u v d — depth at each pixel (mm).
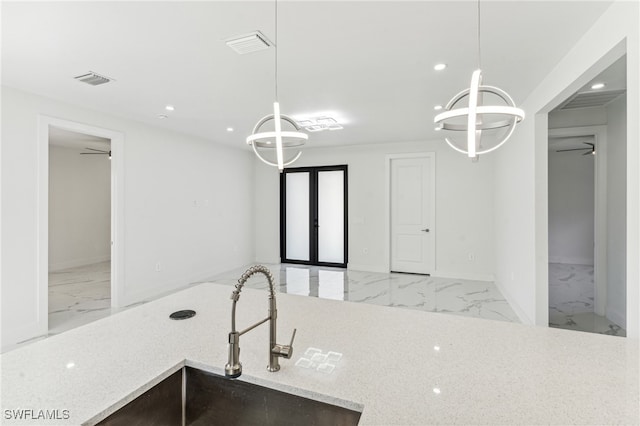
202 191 5984
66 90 3424
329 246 7156
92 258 7637
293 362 1229
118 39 2387
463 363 1207
